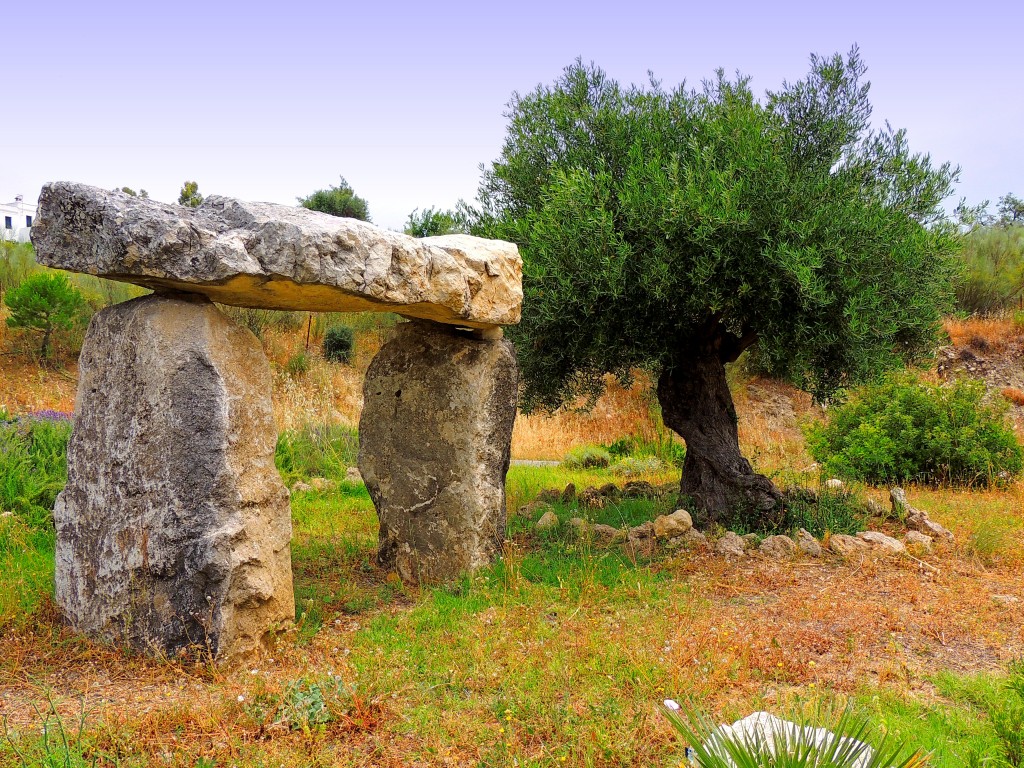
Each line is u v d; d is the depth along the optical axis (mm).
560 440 15891
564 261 6820
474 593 5426
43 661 4230
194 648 4207
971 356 17641
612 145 7645
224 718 3531
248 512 4398
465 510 5848
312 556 6535
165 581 4293
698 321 7562
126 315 4438
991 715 3018
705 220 6383
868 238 6504
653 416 15445
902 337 7844
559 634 4535
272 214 4383
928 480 10648
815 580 5906
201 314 4414
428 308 5117
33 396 14969
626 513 8211
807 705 3607
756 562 6309
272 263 4176
